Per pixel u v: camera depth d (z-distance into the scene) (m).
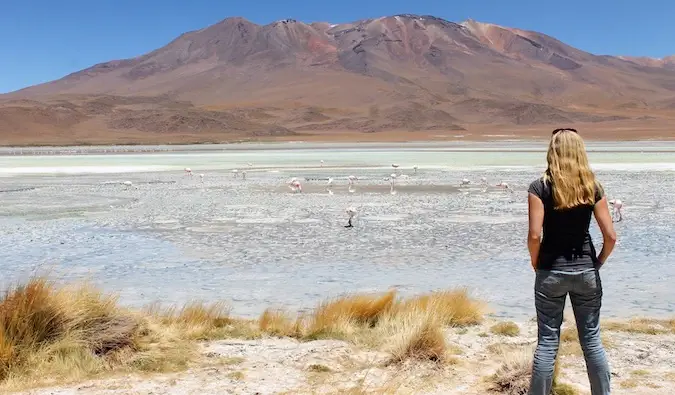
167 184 36.88
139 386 6.58
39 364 6.97
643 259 14.41
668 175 38.88
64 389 6.45
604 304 10.70
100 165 58.16
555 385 6.40
